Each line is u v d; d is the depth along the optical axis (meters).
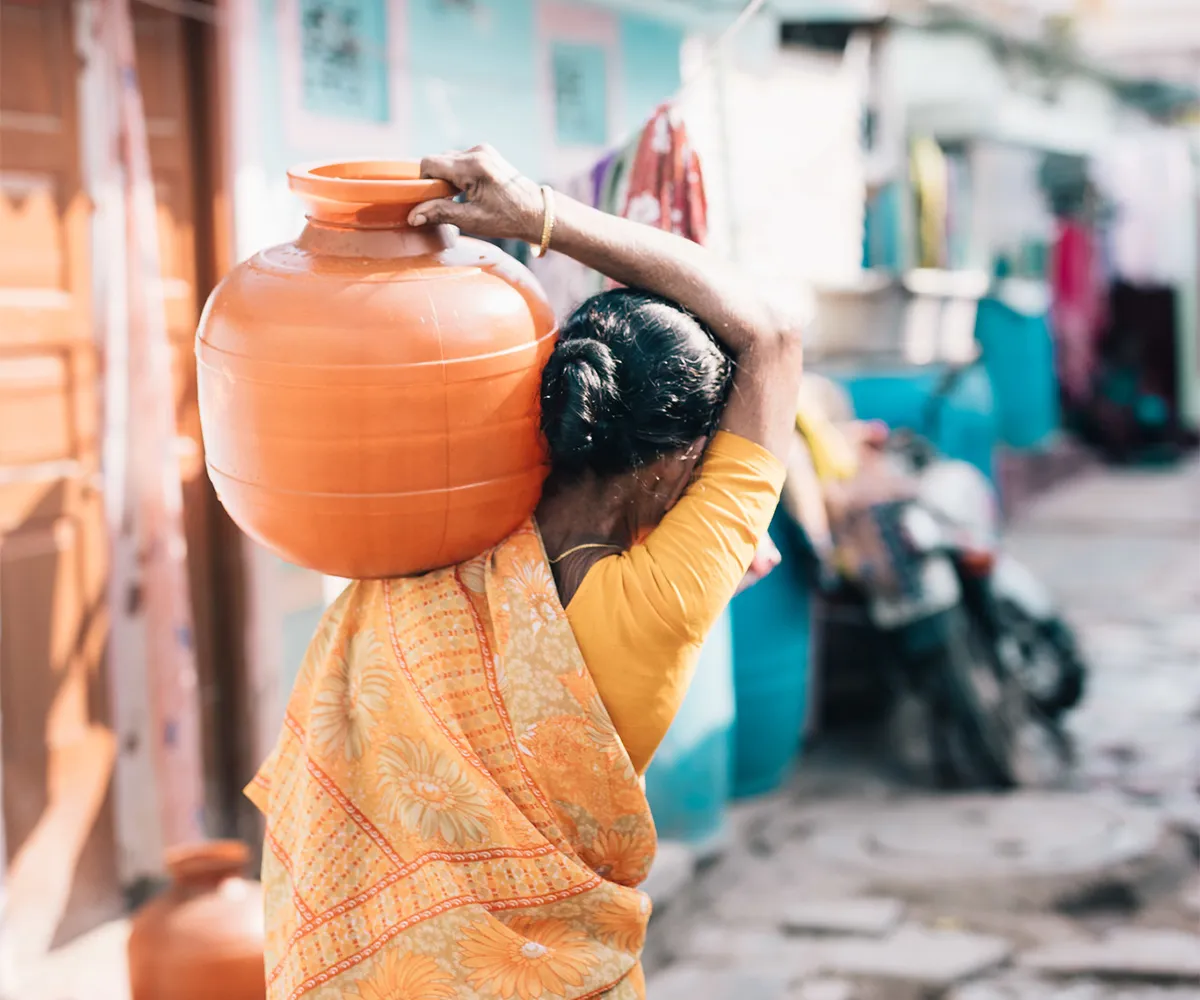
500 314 1.47
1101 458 13.54
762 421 1.56
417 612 1.53
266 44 3.92
